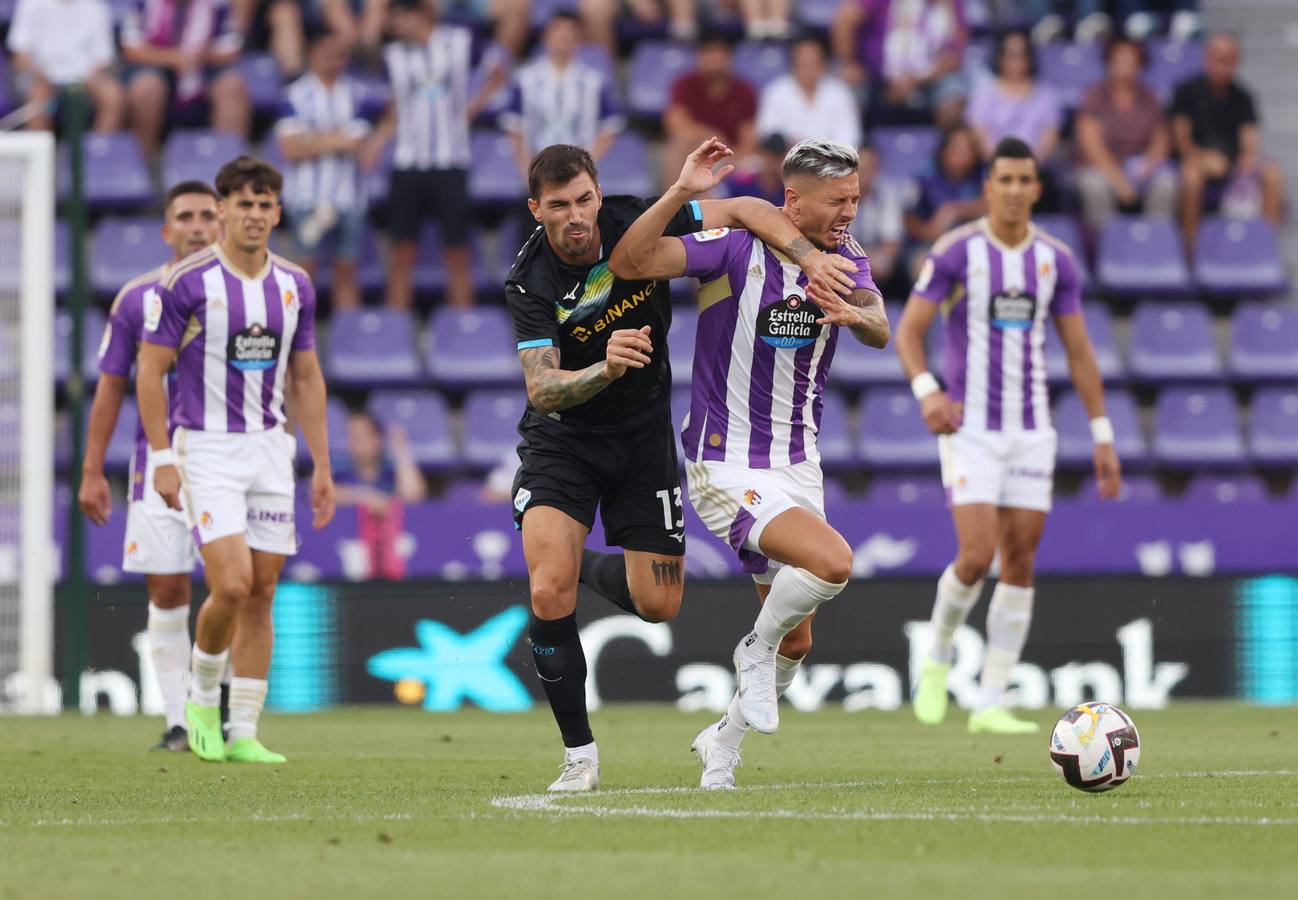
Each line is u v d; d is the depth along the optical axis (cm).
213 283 2594
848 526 4216
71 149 4106
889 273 5391
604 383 1900
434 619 4084
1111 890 1281
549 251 2020
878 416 5175
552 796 2000
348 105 5328
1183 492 5356
